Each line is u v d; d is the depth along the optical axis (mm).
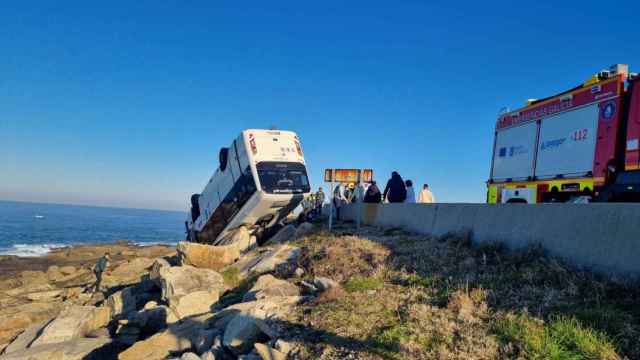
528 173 12047
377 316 5953
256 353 5754
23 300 19297
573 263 6738
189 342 7449
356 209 16469
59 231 87375
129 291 13594
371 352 4891
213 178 19031
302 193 16750
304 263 10516
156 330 9977
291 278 9859
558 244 7164
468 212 9828
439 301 6266
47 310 15836
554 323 4922
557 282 6266
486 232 9047
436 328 5242
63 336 10242
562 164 10695
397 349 4828
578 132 10219
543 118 11562
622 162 8867
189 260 13586
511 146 12961
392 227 13164
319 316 6316
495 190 13641
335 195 18531
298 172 16859
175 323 8633
